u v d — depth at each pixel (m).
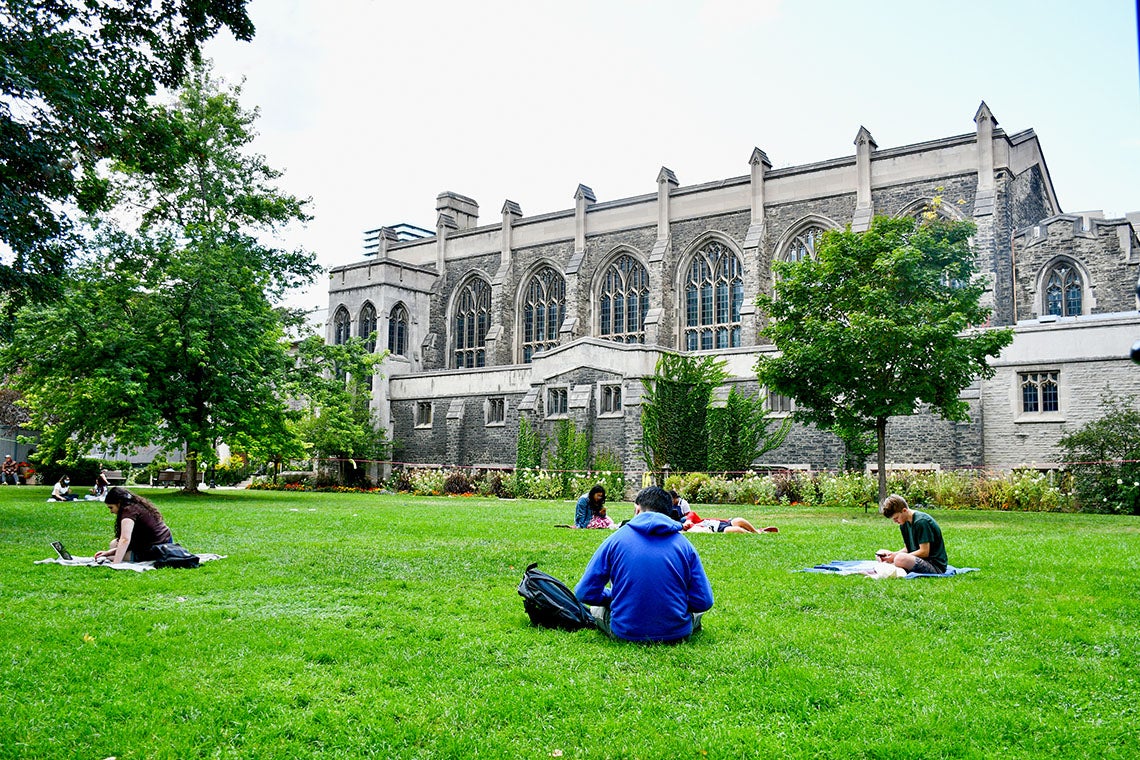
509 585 10.02
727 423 35.88
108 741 4.95
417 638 7.30
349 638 7.21
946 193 40.41
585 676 6.18
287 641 7.06
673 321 47.59
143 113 17.75
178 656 6.59
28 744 4.87
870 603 8.70
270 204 34.25
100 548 13.33
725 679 6.12
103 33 16.84
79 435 31.23
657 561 7.18
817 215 43.66
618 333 50.19
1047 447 29.86
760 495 30.91
